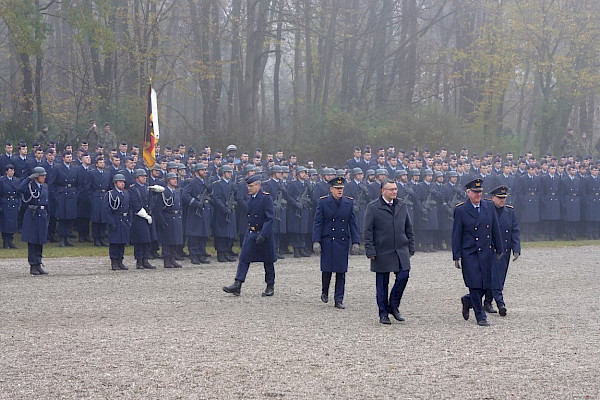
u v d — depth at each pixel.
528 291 15.30
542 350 9.77
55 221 22.25
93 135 27.25
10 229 20.50
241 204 19.81
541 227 27.77
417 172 23.59
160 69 46.03
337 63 53.00
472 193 11.74
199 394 7.55
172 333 10.43
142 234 17.53
